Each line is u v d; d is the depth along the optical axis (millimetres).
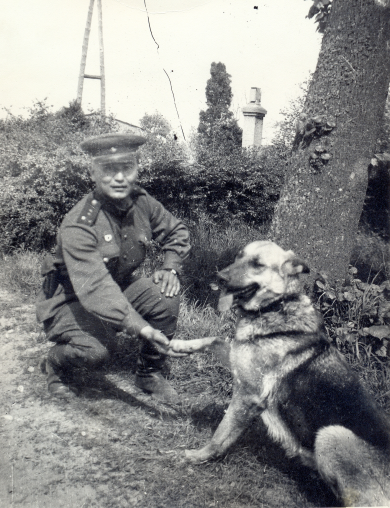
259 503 2301
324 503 2330
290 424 2543
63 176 6059
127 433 2801
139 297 3119
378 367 3447
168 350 2770
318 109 3643
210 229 6906
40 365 3598
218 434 2572
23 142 6258
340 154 3602
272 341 2596
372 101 3568
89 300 2701
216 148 8016
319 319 2750
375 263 4387
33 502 2195
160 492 2316
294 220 3760
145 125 6891
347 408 2422
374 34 3475
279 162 7883
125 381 3447
